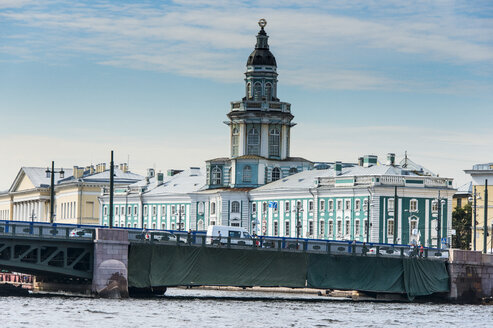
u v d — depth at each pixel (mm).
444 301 155125
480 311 139375
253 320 118062
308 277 147000
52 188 171875
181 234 140375
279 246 145875
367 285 149750
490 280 156125
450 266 154375
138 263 137375
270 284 145000
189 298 146125
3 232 130125
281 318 121188
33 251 140875
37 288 155375
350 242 155875
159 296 148375
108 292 134375
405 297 154250
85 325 108375
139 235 137250
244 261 143625
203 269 141250
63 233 133500
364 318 124312
